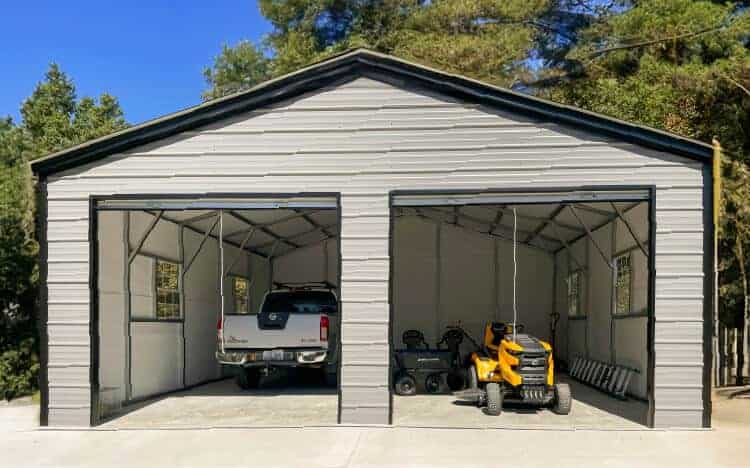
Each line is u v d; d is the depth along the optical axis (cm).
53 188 866
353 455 695
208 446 744
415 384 1098
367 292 833
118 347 973
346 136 854
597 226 1229
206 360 1297
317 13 2627
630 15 1764
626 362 1079
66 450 741
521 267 1544
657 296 806
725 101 1262
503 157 838
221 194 856
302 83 855
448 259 1549
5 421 898
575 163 830
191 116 859
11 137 1912
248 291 1520
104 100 1806
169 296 1150
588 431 791
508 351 905
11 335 1185
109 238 952
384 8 2484
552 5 2234
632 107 1504
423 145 847
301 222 1334
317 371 1335
